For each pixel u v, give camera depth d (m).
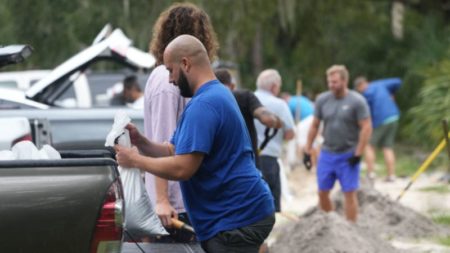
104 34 30.53
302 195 38.47
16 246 12.98
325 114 28.45
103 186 13.15
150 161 14.05
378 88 42.88
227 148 14.01
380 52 69.62
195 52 14.15
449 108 47.31
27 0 54.50
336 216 24.86
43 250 13.02
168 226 15.73
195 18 16.06
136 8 55.28
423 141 50.41
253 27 58.97
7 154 14.52
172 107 16.05
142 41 54.94
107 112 24.06
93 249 13.12
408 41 69.31
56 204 13.04
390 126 42.34
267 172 24.72
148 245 15.10
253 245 14.19
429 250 25.48
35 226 13.00
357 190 29.53
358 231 24.88
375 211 29.05
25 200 12.98
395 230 28.09
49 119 23.81
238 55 63.91
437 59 63.91
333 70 28.19
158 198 15.81
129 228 14.95
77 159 13.26
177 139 13.95
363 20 68.62
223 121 13.91
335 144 28.31
